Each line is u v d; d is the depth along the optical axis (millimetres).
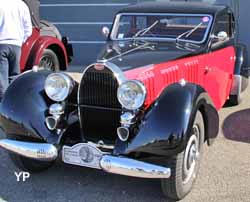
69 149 4191
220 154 5238
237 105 7191
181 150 3895
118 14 5941
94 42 11125
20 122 4305
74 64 11320
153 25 5746
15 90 4480
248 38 10336
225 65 6238
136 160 3918
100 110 4328
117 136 4230
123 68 4387
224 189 4383
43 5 11297
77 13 11117
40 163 4762
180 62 4895
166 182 4059
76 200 4242
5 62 6348
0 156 5258
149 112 4031
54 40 8000
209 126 4520
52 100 4465
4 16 6246
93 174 4766
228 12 6289
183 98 4008
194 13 5645
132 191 4406
